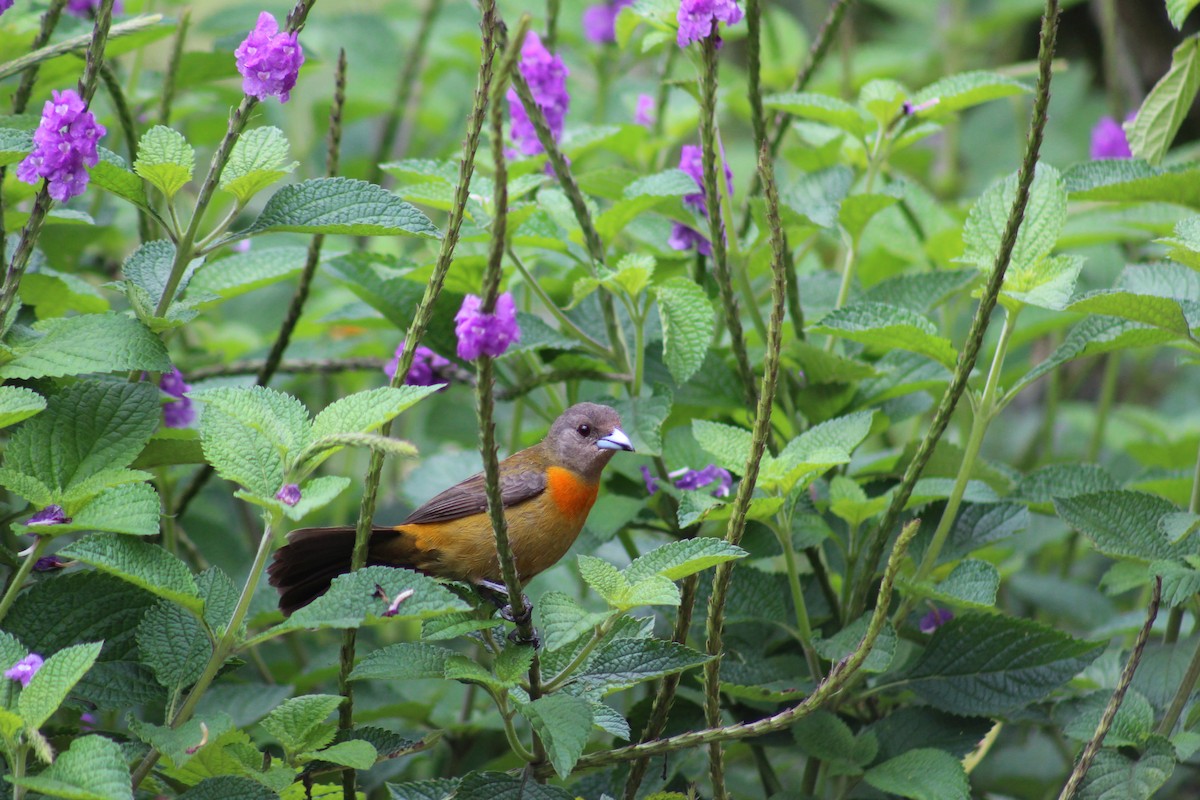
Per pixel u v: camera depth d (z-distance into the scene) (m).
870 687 9.05
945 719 8.77
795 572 8.58
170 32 10.26
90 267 12.88
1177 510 8.50
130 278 7.80
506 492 9.05
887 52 18.44
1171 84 9.25
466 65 16.70
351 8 19.86
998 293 7.92
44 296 9.01
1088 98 19.41
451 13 17.80
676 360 8.73
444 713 10.95
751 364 9.95
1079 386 19.12
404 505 12.01
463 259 9.55
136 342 7.14
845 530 9.76
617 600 6.45
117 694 7.09
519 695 6.93
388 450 5.89
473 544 9.01
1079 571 14.43
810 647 8.83
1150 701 8.71
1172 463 13.20
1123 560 9.27
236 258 9.12
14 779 5.74
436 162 9.48
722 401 9.95
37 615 7.15
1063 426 16.30
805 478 8.22
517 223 9.08
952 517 8.55
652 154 11.98
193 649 7.01
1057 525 12.45
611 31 13.99
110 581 7.31
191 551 10.50
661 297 8.88
